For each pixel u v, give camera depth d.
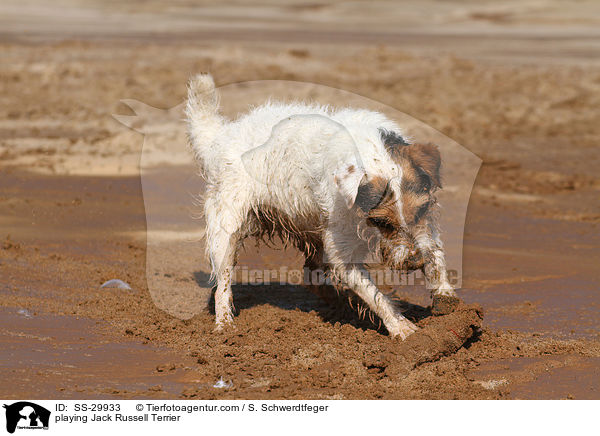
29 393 6.70
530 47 49.38
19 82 30.88
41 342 7.97
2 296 9.36
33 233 12.66
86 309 9.11
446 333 7.58
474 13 75.69
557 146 22.73
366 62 39.34
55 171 17.81
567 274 11.02
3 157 19.20
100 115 24.98
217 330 8.41
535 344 8.09
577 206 16.05
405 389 6.95
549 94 31.25
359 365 7.38
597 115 27.62
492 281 10.63
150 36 51.69
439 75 35.44
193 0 88.62
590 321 8.95
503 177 18.64
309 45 47.72
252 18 75.12
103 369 7.35
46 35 49.88
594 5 76.44
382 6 84.44
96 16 70.62
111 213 14.20
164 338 8.27
